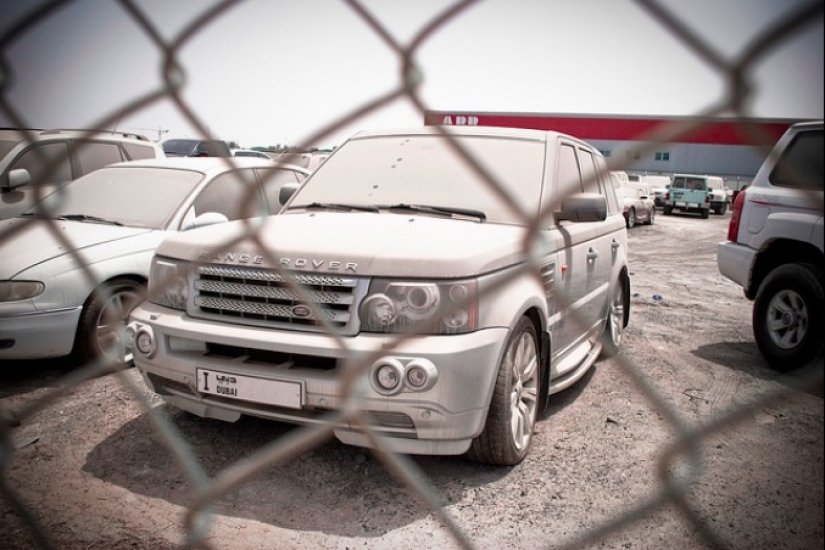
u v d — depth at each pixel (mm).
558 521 2525
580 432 3479
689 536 2432
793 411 3869
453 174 3605
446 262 2592
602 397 4094
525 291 2936
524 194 3438
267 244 2820
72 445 3104
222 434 3230
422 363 2473
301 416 2639
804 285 4711
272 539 2336
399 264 2604
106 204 4926
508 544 2355
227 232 3090
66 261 4039
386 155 3912
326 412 2637
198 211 4910
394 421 2559
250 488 2703
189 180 5078
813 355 4656
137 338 2965
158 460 2949
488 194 3438
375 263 2619
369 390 2518
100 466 2889
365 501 2627
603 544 2369
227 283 2811
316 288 2660
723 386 4480
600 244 4445
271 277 2699
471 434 2594
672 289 9102
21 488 2678
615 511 2604
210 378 2748
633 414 3783
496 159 3668
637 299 8156
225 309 2805
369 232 2930
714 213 30531
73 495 2627
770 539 2432
